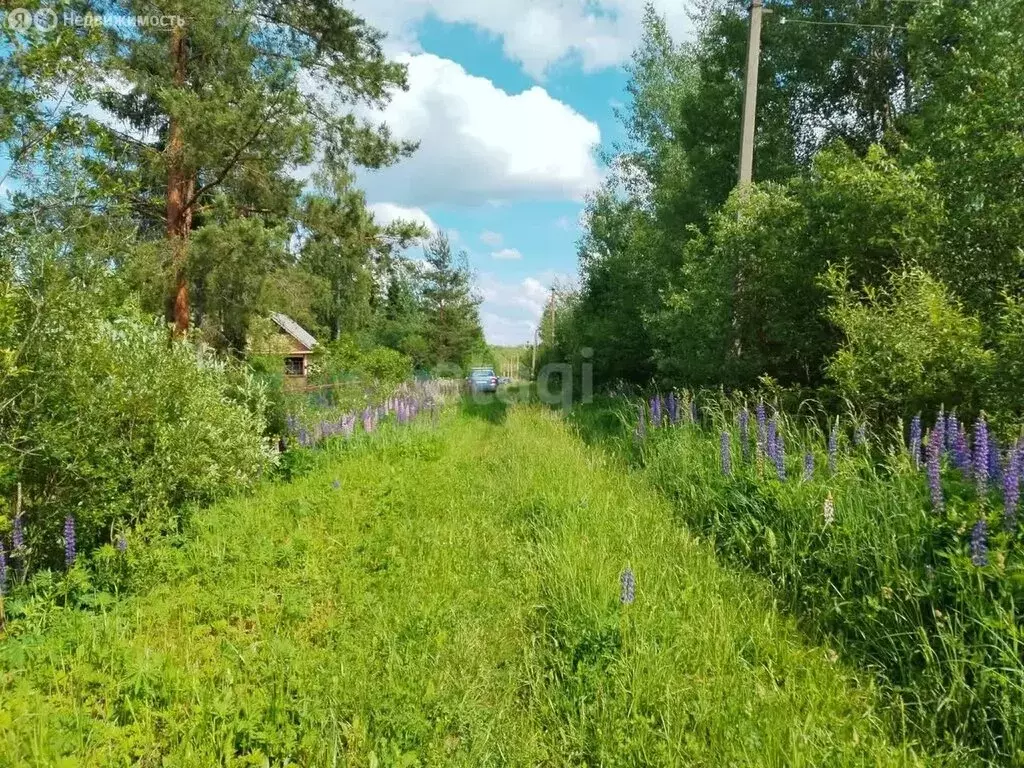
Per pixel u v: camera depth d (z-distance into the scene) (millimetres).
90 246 5973
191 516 6242
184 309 11719
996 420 4672
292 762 2922
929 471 3893
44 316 4879
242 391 8578
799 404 6980
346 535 6102
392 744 2914
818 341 7770
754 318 8414
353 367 16984
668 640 3744
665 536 5484
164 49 11453
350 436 11133
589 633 3629
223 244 10734
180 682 3410
